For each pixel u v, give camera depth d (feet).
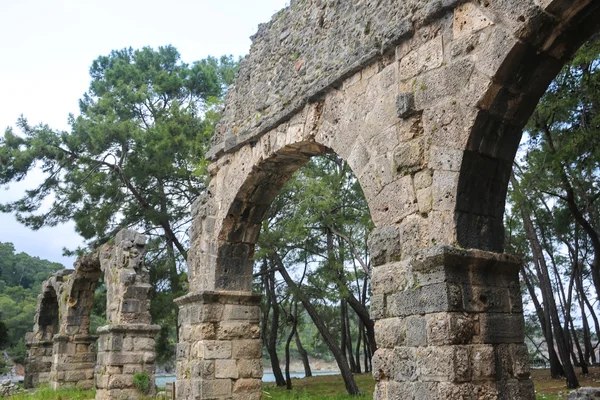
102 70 100.68
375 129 29.04
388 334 25.20
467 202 24.30
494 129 24.27
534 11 21.75
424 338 23.06
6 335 99.09
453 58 25.13
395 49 28.58
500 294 23.70
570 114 45.11
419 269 23.73
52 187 81.35
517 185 49.93
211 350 39.63
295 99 35.50
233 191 41.24
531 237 72.54
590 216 63.62
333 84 32.45
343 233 64.03
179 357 42.47
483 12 24.09
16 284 227.81
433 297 22.94
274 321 92.84
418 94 26.50
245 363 40.60
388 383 24.80
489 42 23.58
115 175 80.28
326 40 34.53
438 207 24.54
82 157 78.95
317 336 114.32
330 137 32.53
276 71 38.99
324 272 63.05
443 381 21.85
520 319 23.86
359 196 67.77
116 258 61.77
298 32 37.78
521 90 23.77
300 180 61.98
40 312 88.22
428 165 25.43
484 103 23.59
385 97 28.73
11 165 77.87
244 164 40.63
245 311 41.75
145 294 59.41
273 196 42.01
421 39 27.02
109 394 55.01
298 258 83.41
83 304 75.00
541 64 23.36
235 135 41.42
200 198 45.57
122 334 57.06
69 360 72.54
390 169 27.53
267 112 38.68
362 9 31.83
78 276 72.84
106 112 86.02
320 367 225.56
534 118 47.96
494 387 22.24
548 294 69.36
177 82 88.94
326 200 57.21
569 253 98.32
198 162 72.59
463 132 24.07
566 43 22.95
